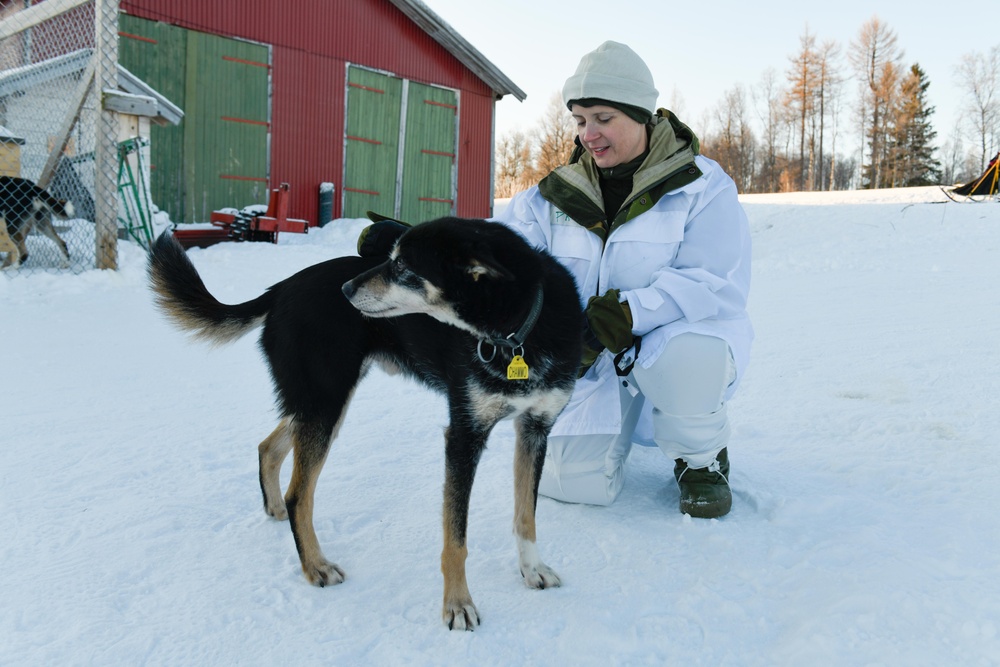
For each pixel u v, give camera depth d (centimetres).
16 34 884
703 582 220
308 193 1454
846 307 702
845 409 382
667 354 257
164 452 330
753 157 6788
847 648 178
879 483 288
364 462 330
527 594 222
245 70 1343
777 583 218
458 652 190
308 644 193
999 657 171
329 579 228
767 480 297
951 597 195
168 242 285
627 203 275
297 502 234
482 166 1762
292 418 248
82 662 182
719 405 266
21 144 834
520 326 227
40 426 355
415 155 1628
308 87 1433
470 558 248
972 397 387
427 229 242
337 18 1459
